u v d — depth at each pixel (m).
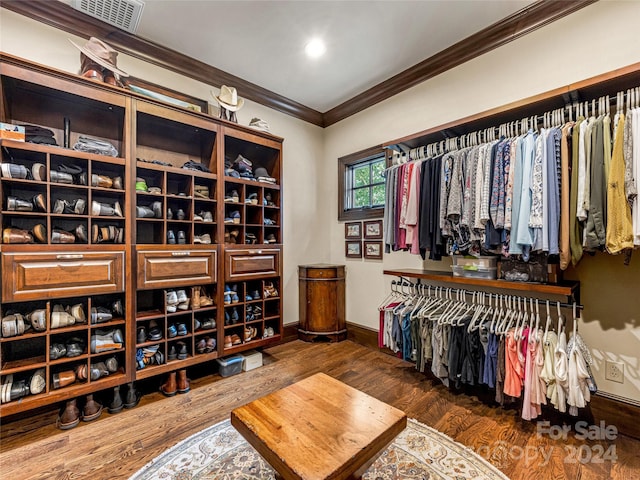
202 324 2.37
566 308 1.94
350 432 1.09
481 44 2.33
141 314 2.13
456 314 2.19
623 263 1.75
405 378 2.43
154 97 2.28
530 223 1.63
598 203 1.46
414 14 2.10
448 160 2.09
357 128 3.40
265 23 2.18
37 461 1.51
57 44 2.05
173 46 2.44
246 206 2.77
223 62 2.66
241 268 2.57
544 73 2.04
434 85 2.69
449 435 1.71
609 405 1.76
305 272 3.35
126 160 1.99
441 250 2.21
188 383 2.26
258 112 3.17
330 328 3.31
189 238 2.41
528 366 1.72
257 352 2.74
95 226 1.92
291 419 1.16
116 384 1.92
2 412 1.56
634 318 1.72
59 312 1.79
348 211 3.55
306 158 3.61
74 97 1.89
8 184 1.74
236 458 1.53
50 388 1.74
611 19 1.79
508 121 2.04
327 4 2.00
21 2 1.90
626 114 1.46
